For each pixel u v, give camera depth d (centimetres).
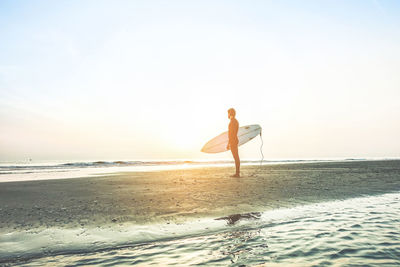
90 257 237
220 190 604
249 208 423
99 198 512
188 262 220
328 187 643
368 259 219
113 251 251
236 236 289
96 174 1193
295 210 409
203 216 375
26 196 540
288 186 664
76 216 374
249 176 957
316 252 237
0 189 647
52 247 262
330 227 317
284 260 219
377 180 793
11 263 226
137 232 306
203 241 275
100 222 345
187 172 1230
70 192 592
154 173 1203
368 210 407
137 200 490
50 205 448
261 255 232
